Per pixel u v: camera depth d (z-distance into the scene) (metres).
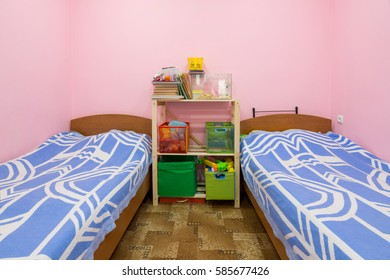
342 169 1.81
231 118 2.79
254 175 1.91
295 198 1.32
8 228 1.05
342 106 2.56
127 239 1.91
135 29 2.77
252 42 2.74
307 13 2.72
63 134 2.59
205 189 2.61
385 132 1.97
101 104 2.85
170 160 2.69
